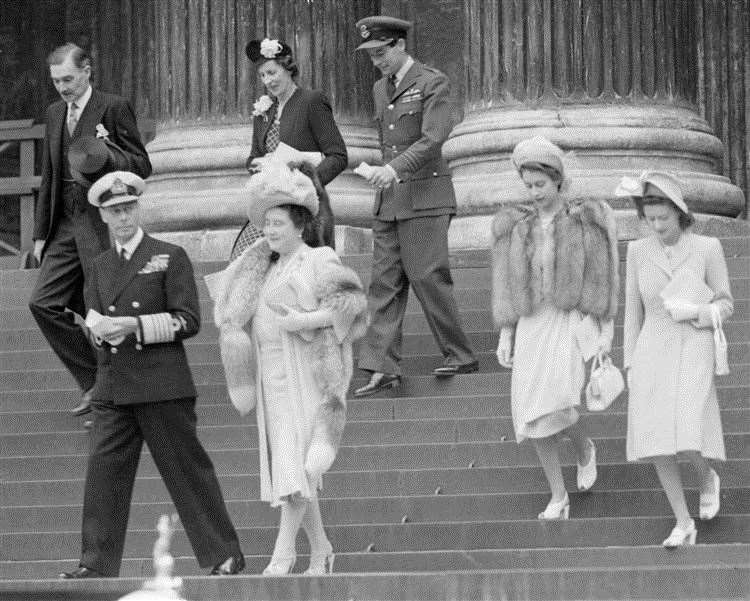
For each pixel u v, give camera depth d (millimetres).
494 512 22953
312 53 35969
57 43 44656
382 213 26625
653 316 21281
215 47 35906
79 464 25484
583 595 18734
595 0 34188
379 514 23094
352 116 36188
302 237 20703
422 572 19297
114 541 20625
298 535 22672
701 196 33688
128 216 20719
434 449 24297
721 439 21047
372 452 24406
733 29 40250
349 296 20188
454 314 26359
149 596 9469
